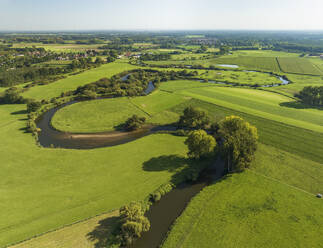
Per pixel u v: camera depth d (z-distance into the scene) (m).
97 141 83.38
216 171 64.88
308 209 48.56
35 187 56.47
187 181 60.50
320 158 69.06
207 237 42.34
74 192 54.66
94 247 40.66
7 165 65.75
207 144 64.94
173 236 42.78
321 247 39.81
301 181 58.78
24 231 43.59
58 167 65.00
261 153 72.31
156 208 51.16
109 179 59.69
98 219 46.72
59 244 41.12
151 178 60.22
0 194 53.72
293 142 78.88
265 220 45.84
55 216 47.31
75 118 103.62
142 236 43.91
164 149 75.31
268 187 55.81
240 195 53.22
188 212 48.59
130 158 69.88
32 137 84.19
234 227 44.34
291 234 42.53
